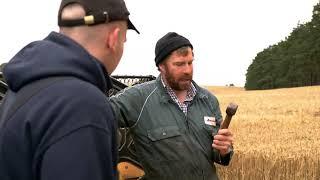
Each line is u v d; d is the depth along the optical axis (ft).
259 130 44.78
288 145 32.53
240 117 59.52
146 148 10.28
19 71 5.11
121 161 9.75
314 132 43.04
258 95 140.97
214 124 10.80
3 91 10.46
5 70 5.25
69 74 5.06
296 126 48.47
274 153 27.86
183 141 10.32
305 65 296.92
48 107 4.80
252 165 27.40
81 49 5.26
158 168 10.20
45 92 4.90
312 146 31.89
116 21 5.62
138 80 16.30
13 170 4.88
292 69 325.21
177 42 10.37
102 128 4.81
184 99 10.72
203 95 10.96
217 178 10.86
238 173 27.45
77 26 5.46
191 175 10.31
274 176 27.02
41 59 5.12
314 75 298.97
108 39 5.61
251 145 32.27
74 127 4.66
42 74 5.03
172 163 10.20
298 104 88.74
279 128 46.70
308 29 306.14
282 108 79.82
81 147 4.62
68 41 5.29
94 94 4.91
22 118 4.88
